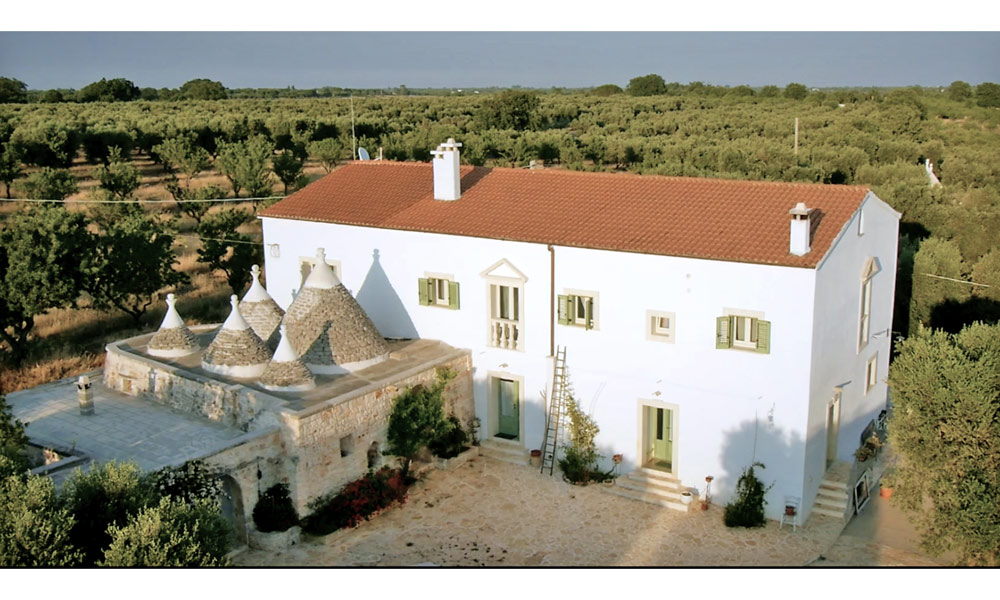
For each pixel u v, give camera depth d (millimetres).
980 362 20531
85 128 73688
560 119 105688
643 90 128125
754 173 55938
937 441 20453
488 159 75188
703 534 23891
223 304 45500
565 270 27031
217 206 59750
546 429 27938
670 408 25953
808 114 87688
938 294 37000
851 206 25500
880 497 26625
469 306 29406
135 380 28953
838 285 24844
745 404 24562
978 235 43281
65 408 27734
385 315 31797
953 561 22250
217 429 25531
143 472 21281
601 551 22922
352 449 25109
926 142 68812
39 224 36719
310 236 33125
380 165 36375
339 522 24016
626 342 26359
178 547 16969
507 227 28453
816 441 24641
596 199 29281
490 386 29516
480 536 23828
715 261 24219
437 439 27891
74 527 17672
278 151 82562
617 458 27031
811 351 23297
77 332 40719
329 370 26953
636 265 25641
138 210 52875
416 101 121188
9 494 17219
